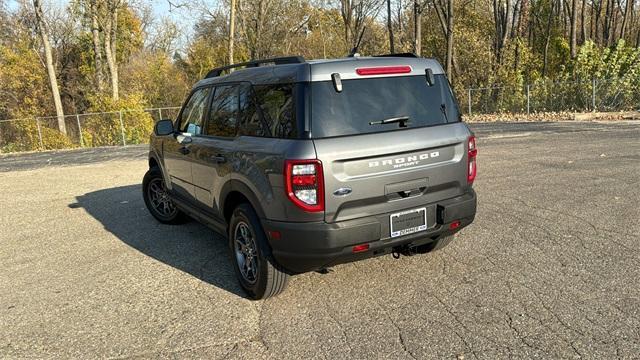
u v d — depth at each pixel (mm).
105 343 3627
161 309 4137
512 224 5734
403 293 4125
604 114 18312
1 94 29562
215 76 5371
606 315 3543
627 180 7430
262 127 3953
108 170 12578
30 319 4082
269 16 37188
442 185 4027
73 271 5176
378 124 3758
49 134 22453
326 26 41250
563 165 8938
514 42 26641
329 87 3672
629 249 4738
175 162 5746
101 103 24422
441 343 3330
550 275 4273
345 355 3270
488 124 18750
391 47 28078
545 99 21734
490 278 4301
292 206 3553
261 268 3941
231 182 4234
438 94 4168
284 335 3588
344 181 3564
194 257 5387
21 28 32125
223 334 3656
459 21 31578
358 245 3666
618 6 37812
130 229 6660
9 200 9242
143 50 40656
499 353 3168
